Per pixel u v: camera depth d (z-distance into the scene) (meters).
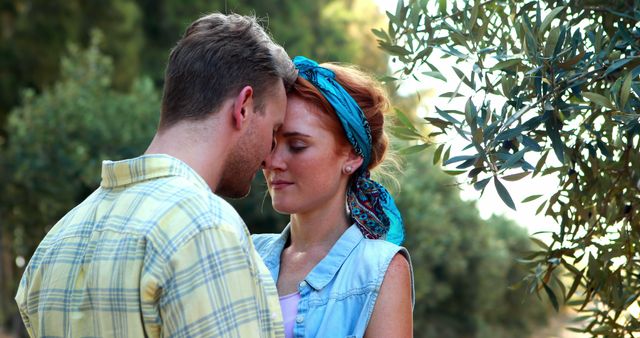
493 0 2.76
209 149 2.27
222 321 2.10
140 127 13.80
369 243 2.66
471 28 2.69
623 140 2.71
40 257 2.36
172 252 2.11
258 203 12.74
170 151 2.27
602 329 3.00
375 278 2.56
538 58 2.48
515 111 2.59
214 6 20.69
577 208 2.78
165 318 2.10
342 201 2.76
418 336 14.69
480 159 2.54
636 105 2.47
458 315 15.66
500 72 2.71
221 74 2.28
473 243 15.48
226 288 2.12
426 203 14.41
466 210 15.58
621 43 2.56
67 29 19.30
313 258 2.73
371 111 2.72
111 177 2.33
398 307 2.57
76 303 2.21
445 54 2.88
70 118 13.39
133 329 2.13
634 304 3.10
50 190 13.02
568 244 2.85
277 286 2.73
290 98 2.63
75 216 2.35
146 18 21.16
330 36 21.48
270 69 2.37
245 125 2.31
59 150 13.09
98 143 13.39
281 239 2.84
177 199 2.18
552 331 15.74
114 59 19.81
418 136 2.88
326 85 2.62
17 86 19.06
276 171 2.65
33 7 19.14
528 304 17.11
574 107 2.49
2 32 19.09
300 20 20.97
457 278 15.49
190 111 2.28
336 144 2.66
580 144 2.72
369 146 2.70
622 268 2.84
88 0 19.69
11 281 14.22
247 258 2.19
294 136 2.62
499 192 2.50
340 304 2.57
